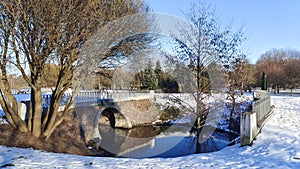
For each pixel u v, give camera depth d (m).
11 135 8.32
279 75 43.81
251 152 5.76
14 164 5.01
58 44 7.57
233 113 12.88
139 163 5.23
